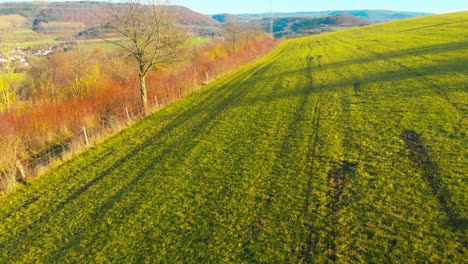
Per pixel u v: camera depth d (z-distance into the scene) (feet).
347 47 156.35
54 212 37.24
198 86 106.63
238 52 183.42
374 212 28.07
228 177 38.99
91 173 46.85
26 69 96.58
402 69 79.56
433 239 24.08
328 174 35.63
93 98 81.97
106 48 99.86
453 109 47.50
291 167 38.73
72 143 58.70
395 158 36.47
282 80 93.91
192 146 51.49
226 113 67.36
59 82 102.32
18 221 36.37
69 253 29.63
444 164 33.32
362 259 23.53
